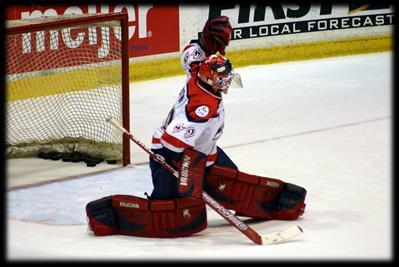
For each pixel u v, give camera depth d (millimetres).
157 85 28219
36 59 22453
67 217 14562
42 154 19469
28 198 15828
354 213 14383
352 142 20547
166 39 29031
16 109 21891
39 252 11172
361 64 32062
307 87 27938
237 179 13648
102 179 17422
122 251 11953
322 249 11844
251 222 14086
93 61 22375
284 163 18594
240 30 30812
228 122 23016
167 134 12461
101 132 19625
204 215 13195
